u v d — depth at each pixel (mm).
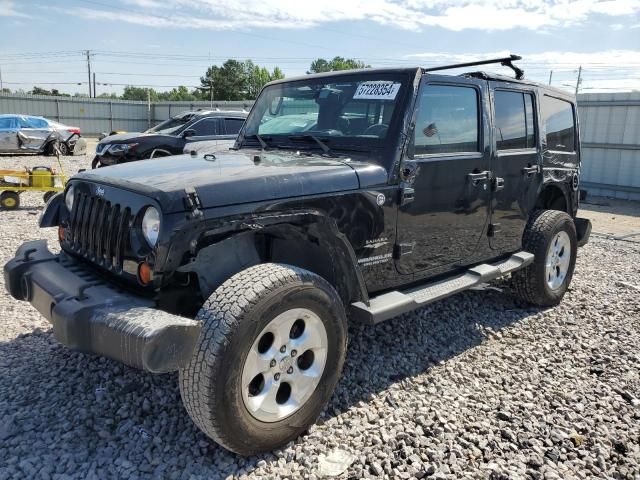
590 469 2656
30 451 2629
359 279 3045
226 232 2637
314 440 2779
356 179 3135
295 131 3912
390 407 3162
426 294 3543
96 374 3391
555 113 5039
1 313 4375
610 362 3838
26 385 3248
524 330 4449
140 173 2947
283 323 2584
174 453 2646
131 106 39969
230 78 83000
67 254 3318
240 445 2490
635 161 13594
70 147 21094
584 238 5328
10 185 9258
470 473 2578
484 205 4125
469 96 3924
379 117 3467
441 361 3803
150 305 2553
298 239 2990
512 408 3189
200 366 2338
